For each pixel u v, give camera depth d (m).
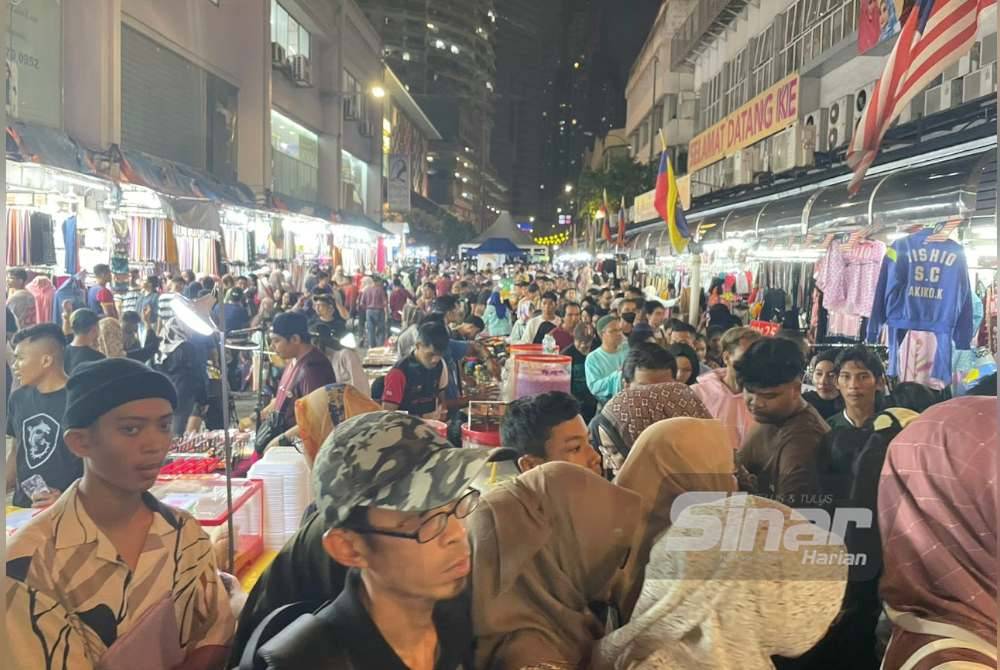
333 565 1.49
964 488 1.39
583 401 4.25
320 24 26.34
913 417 1.63
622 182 41.50
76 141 8.64
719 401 2.30
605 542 1.53
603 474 2.10
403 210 41.62
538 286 11.60
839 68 15.76
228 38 17.70
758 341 2.11
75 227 8.18
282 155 23.56
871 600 1.46
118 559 1.55
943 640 1.34
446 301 7.69
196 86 15.88
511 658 1.46
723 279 14.20
